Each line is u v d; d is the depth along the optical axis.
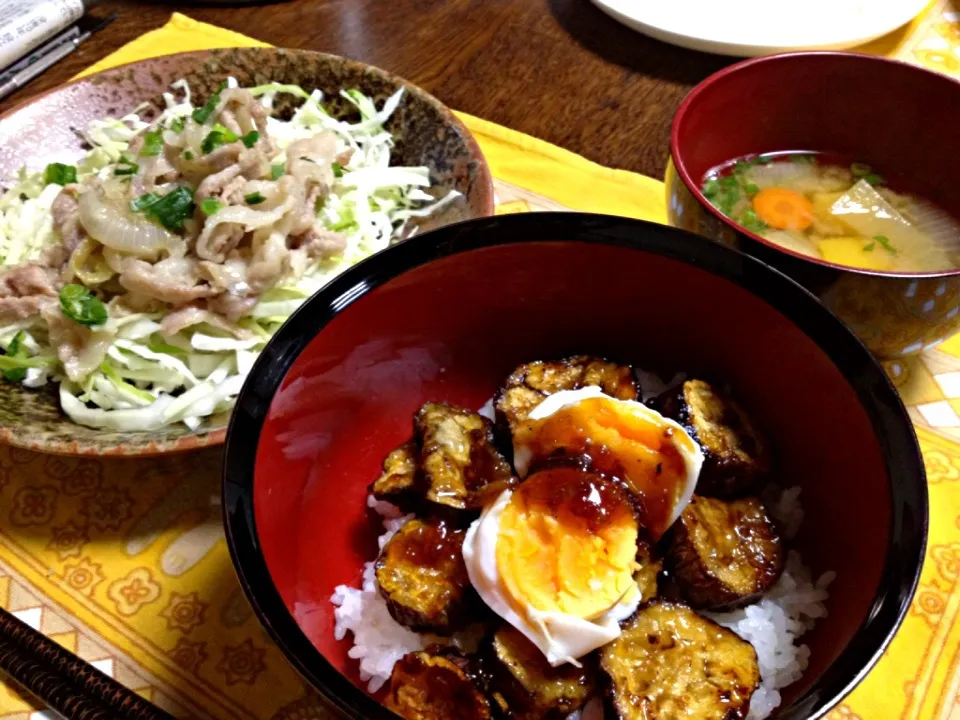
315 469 0.26
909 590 0.19
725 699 0.21
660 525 0.24
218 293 0.33
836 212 0.31
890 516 0.20
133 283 0.32
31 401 0.31
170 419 0.31
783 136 0.33
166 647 0.25
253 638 0.25
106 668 0.25
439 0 0.49
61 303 0.32
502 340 0.28
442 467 0.24
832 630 0.21
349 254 0.36
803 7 0.45
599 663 0.21
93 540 0.28
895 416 0.21
